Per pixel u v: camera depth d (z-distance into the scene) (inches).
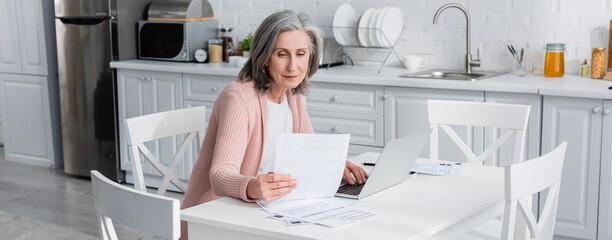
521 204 68.9
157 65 169.0
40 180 186.2
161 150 173.2
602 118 121.6
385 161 74.7
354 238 62.5
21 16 193.2
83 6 177.6
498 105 106.0
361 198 75.5
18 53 196.5
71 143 187.9
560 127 126.0
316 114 151.8
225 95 81.7
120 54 178.9
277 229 64.7
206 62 176.1
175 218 57.9
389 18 157.9
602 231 125.3
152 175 178.2
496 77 141.9
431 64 162.9
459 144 109.1
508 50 153.3
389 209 71.8
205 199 85.6
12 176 190.2
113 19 176.2
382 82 140.7
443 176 86.0
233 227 66.6
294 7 176.2
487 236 90.3
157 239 84.4
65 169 190.7
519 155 104.7
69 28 181.2
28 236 85.7
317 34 84.4
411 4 162.6
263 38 80.0
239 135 79.3
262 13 181.0
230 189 73.9
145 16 185.5
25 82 197.9
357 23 166.1
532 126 128.6
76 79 183.3
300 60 81.1
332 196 75.5
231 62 166.2
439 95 136.4
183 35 174.2
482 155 107.2
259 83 82.7
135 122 94.3
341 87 147.4
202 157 85.0
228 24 187.0
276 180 70.9
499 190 79.7
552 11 147.1
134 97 175.5
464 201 75.1
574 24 145.4
